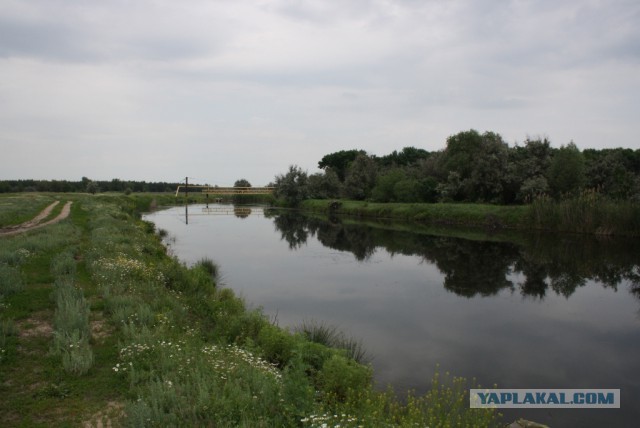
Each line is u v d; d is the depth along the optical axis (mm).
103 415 5688
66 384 6492
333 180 76875
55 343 7719
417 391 9094
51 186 87938
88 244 18891
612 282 20109
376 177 67375
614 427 8023
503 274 21703
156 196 90688
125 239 20297
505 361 11094
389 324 13812
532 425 7758
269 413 5844
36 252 16234
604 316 15117
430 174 60344
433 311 15375
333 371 7812
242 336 9969
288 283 19219
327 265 23781
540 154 46688
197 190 123500
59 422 5516
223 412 5598
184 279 14688
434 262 24891
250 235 36719
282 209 73000
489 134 50938
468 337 12805
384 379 9680
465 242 32156
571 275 21438
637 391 9539
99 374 6914
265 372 7336
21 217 30156
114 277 12578
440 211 47219
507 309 15812
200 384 6324
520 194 44125
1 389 6305
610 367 10844
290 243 32188
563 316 15055
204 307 12336
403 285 19297
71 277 12547
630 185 37000
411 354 11344
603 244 29672
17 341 7953
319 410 5805
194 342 8641
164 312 10219
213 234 37062
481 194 48719
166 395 5891
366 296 17234
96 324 9266
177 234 36625
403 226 43781
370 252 28250
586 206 34750
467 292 18203
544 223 37156
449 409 7461
